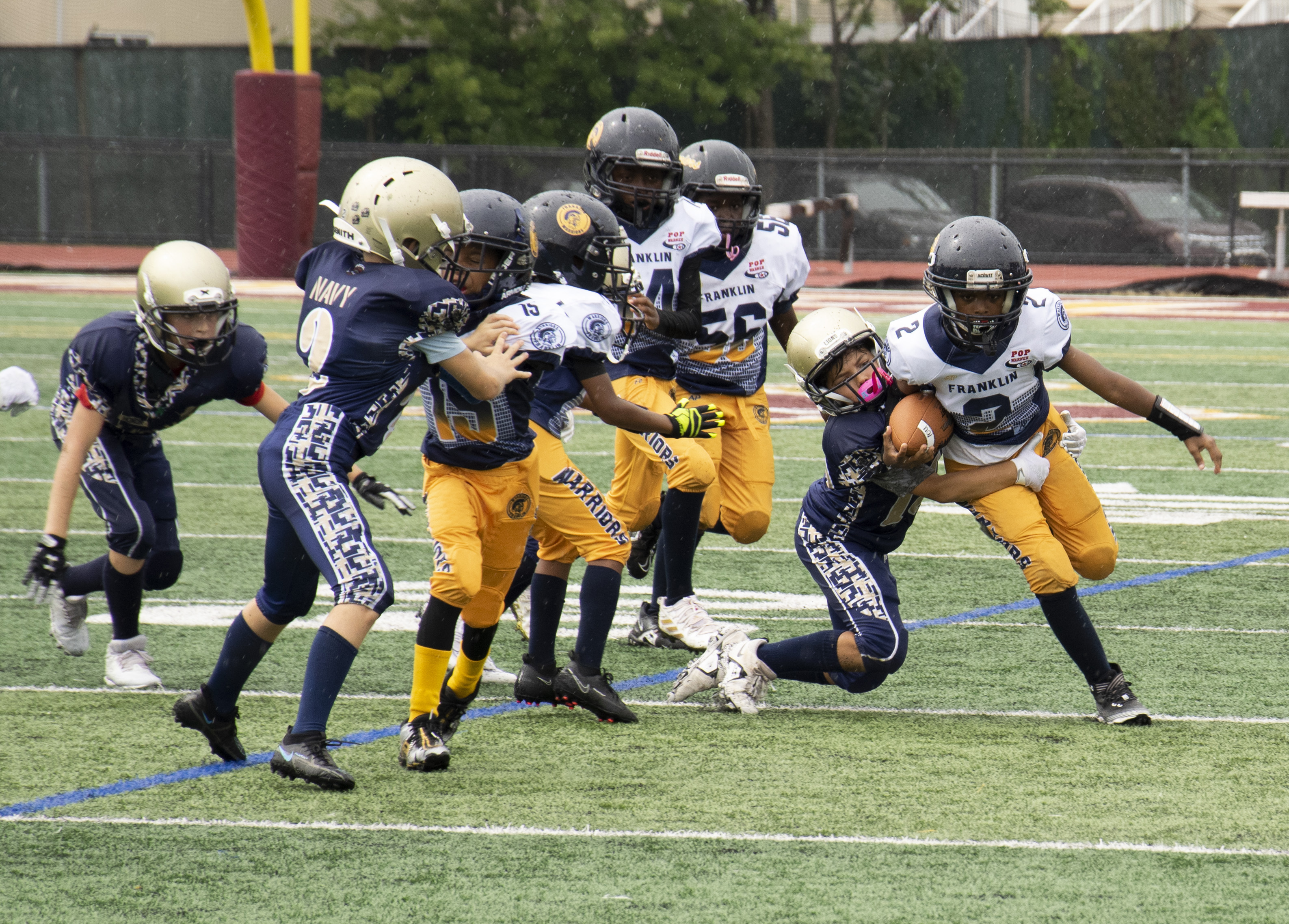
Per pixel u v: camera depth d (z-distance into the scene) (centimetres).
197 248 1575
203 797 1414
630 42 10494
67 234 9494
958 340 1573
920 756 1550
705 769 1509
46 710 1698
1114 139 10488
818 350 1586
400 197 1405
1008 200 8475
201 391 1681
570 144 10488
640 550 2197
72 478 1577
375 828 1333
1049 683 1836
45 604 2192
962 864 1248
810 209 8194
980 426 1636
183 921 1134
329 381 1420
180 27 11400
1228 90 10244
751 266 2106
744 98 10400
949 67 10781
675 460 1967
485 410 1486
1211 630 2084
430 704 1511
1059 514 1697
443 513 1504
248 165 7919
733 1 10381
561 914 1146
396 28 10319
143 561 1752
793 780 1471
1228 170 8388
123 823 1343
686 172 2103
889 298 7181
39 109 10675
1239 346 5503
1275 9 10431
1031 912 1149
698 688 1752
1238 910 1155
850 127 10906
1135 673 1870
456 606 1488
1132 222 8288
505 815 1367
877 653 1620
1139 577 2405
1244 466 3403
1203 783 1458
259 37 7806
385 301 1395
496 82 10375
